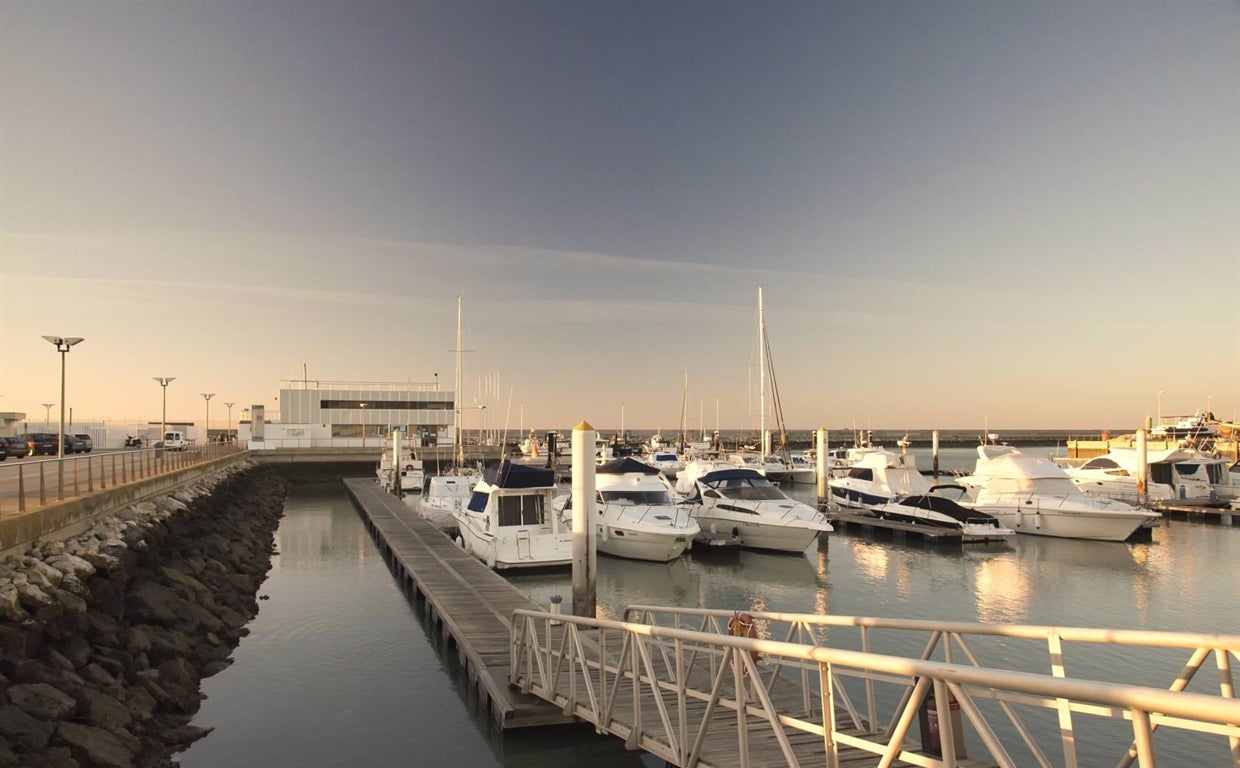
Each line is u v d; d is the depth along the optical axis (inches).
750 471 1169.4
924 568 949.8
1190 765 384.8
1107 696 124.3
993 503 1237.7
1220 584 847.1
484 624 576.7
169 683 480.1
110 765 346.3
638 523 960.3
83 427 2482.8
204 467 1341.0
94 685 410.3
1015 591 813.9
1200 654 184.4
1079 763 391.2
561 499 1066.7
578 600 582.9
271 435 2733.8
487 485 987.9
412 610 761.6
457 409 2212.1
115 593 538.3
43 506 542.0
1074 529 1151.0
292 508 1798.7
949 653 256.7
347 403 2967.5
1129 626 676.1
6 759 309.3
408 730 450.9
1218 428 2156.7
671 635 294.0
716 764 276.8
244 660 588.1
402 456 2187.5
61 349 977.5
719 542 1045.8
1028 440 6131.9
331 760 408.5
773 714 232.1
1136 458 1451.8
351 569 999.0
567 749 407.8
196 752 415.5
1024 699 220.5
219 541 952.3
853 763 273.3
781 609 748.6
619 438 3895.2
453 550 968.9
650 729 332.2
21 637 398.6
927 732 249.9
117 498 721.6
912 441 6314.0
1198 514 1380.4
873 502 1354.6
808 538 1010.1
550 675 405.7
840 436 6250.0
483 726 452.4
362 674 555.5
